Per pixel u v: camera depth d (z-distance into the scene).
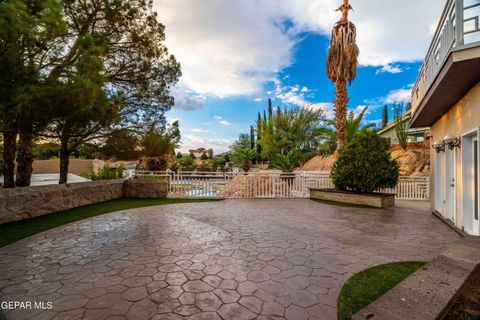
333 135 18.69
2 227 5.35
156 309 2.31
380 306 2.03
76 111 4.81
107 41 7.30
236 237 4.71
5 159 6.68
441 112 6.16
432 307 1.99
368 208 7.96
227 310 2.30
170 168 21.42
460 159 5.05
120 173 11.67
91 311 2.27
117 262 3.46
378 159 8.47
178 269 3.23
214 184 10.54
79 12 6.86
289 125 26.33
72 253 3.82
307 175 10.75
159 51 8.92
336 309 2.32
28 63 4.54
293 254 3.81
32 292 2.63
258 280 2.92
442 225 5.71
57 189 7.11
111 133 8.23
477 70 3.77
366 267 3.33
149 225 5.60
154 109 9.56
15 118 4.30
